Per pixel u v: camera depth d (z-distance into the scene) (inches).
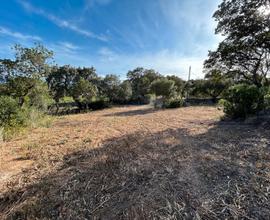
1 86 373.7
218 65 458.6
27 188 94.7
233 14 368.8
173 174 104.3
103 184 96.3
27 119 289.6
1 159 142.9
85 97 899.4
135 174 106.1
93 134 237.5
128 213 72.9
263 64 423.5
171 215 70.4
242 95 261.3
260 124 222.1
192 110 535.5
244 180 93.0
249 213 69.4
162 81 970.7
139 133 228.5
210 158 125.0
